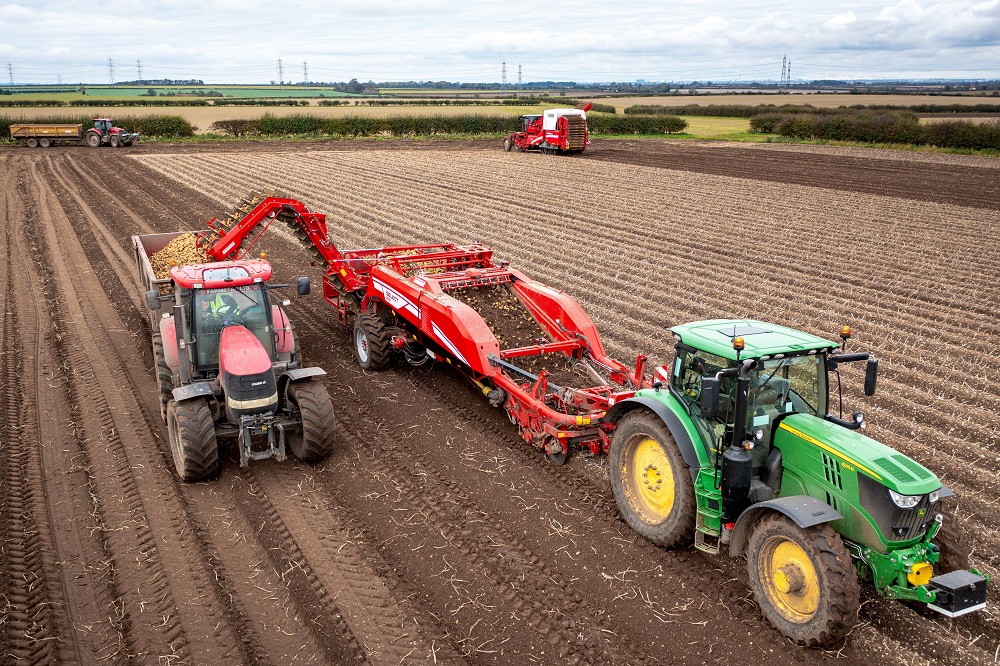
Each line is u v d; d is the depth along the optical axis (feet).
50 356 37.63
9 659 18.08
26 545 22.56
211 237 40.34
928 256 58.44
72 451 28.25
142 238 45.52
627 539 23.07
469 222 70.44
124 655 18.34
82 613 19.81
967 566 19.43
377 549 22.54
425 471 27.09
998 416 31.65
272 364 28.68
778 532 18.61
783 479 20.45
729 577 21.36
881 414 31.65
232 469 27.32
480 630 19.19
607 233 66.23
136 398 32.96
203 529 23.49
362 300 37.96
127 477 26.48
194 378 27.96
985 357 37.91
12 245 60.64
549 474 26.96
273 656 18.30
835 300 47.42
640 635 19.07
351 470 27.20
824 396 21.62
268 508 24.68
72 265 54.80
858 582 19.03
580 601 20.31
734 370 19.65
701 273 53.78
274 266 55.11
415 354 35.70
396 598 20.34
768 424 20.66
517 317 33.50
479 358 29.04
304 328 42.73
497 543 22.80
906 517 17.92
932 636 19.10
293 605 20.07
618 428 23.72
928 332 41.68
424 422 31.12
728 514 20.71
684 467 21.24
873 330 41.88
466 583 20.97
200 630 19.15
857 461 18.39
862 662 18.19
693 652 18.51
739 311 44.98
